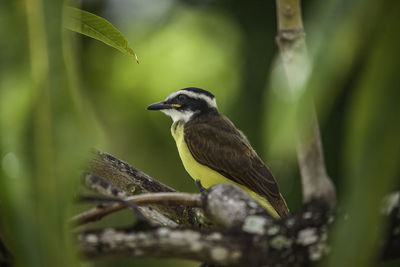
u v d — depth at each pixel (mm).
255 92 5242
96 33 1851
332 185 1407
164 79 4641
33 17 863
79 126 845
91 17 1806
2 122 841
